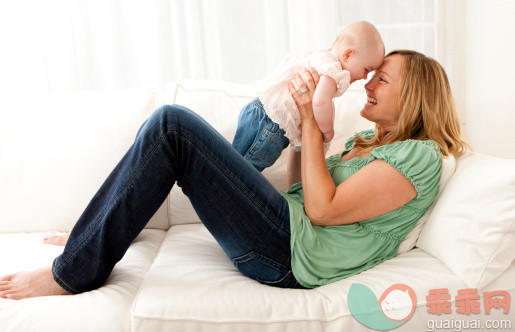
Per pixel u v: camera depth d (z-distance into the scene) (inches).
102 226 46.1
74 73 101.3
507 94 83.6
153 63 102.3
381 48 56.3
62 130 69.7
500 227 45.5
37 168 68.4
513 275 46.9
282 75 56.0
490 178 47.3
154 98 72.4
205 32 102.0
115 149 68.9
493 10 86.7
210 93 72.9
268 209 50.1
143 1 99.9
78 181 68.1
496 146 88.4
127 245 47.9
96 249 46.4
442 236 49.8
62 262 46.9
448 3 97.4
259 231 49.7
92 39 101.1
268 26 102.2
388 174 50.3
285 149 71.0
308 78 53.6
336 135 71.6
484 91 91.7
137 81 103.4
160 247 62.5
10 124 70.2
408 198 51.2
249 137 61.8
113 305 44.4
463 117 100.4
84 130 69.6
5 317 42.7
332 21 101.2
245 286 48.4
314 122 53.8
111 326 42.4
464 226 47.9
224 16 101.4
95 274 47.1
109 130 69.5
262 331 43.9
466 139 100.0
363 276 50.1
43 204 68.1
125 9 100.3
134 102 71.4
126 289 48.0
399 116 57.1
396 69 56.4
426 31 99.4
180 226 70.1
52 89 102.0
